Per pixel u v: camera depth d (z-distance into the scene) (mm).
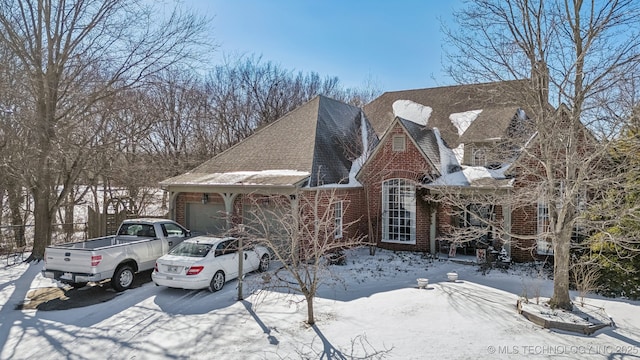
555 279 10117
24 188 22438
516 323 9336
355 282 12820
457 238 12805
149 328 9266
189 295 11594
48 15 16484
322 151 17594
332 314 9898
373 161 18297
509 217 15320
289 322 9430
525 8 10148
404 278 13312
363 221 18828
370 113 25234
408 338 8469
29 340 8711
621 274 11312
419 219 17500
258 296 11383
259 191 15297
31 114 16453
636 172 9742
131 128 22734
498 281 12891
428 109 22828
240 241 11266
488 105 20438
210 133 37469
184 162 30391
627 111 9477
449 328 8984
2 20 15438
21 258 16734
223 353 7906
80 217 29031
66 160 18531
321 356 7695
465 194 15141
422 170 16875
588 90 9469
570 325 8875
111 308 10680
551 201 9984
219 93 39500
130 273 12492
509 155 14047
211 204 17953
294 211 12219
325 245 9961
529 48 10188
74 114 17578
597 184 9547
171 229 14820
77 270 11406
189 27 20562
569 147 9828
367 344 8195
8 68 15836
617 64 9156
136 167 22797
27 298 11586
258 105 42094
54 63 16750
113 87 18469
